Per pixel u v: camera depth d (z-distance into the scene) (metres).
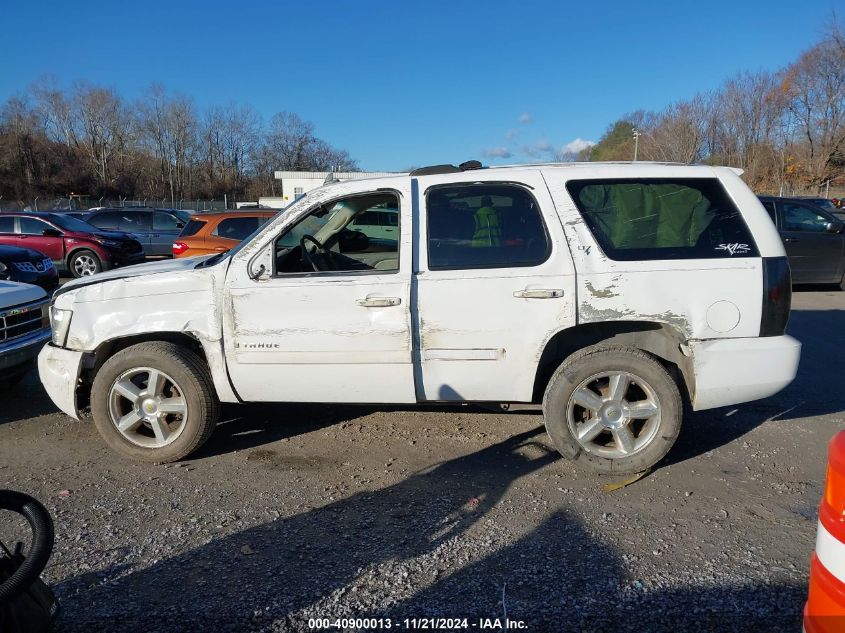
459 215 3.83
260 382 3.99
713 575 2.81
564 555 2.99
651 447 3.76
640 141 57.66
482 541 3.12
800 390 5.53
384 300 3.76
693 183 3.79
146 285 4.03
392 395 3.94
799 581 2.76
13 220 15.29
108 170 69.81
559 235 3.71
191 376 4.00
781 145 50.72
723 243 3.71
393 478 3.87
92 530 3.28
